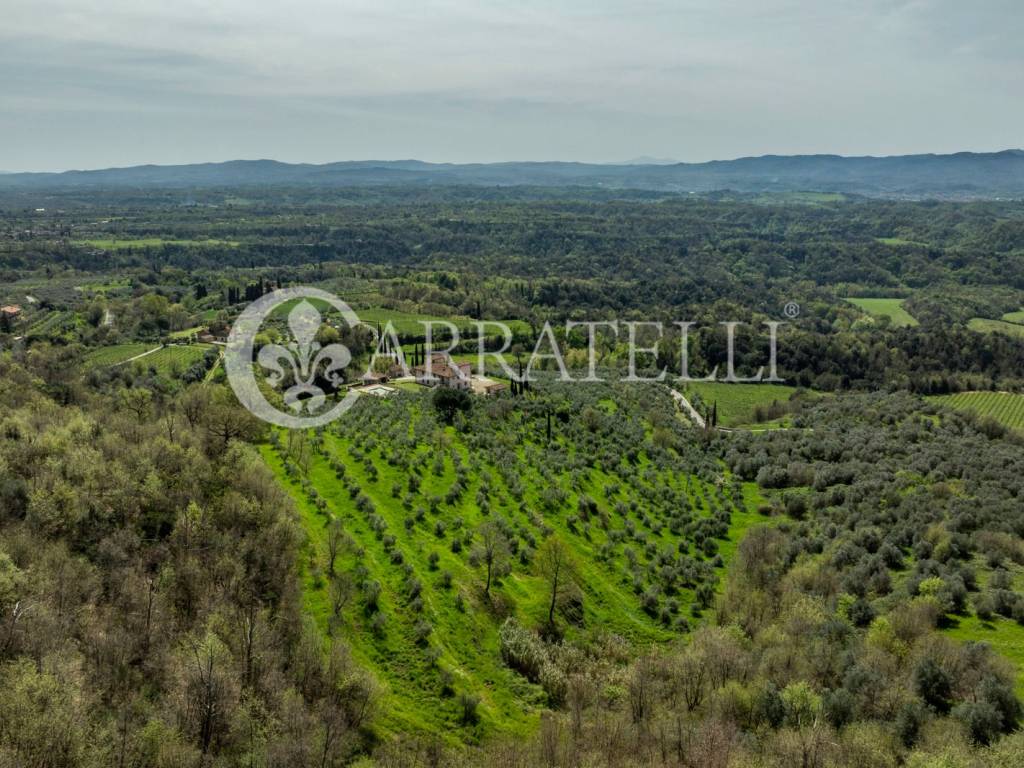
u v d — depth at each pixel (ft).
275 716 173.06
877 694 198.90
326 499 297.74
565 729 198.49
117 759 146.00
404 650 221.25
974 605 256.11
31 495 223.71
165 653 180.75
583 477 394.32
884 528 337.93
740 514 404.16
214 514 247.50
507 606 257.75
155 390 460.96
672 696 218.38
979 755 171.42
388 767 173.06
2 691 146.61
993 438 526.98
